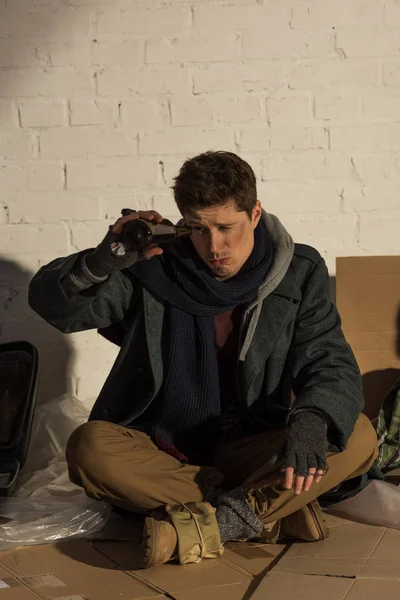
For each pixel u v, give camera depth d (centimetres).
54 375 407
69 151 400
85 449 284
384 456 348
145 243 263
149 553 263
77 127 399
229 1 391
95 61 396
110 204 402
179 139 398
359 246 401
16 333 405
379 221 400
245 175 279
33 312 405
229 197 274
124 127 398
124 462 284
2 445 355
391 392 354
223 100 396
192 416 299
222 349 307
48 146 400
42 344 405
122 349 302
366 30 391
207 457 311
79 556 283
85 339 407
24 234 403
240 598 247
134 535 300
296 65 394
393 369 385
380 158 397
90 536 299
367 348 388
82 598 248
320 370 295
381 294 389
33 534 295
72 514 305
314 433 270
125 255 268
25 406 356
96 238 403
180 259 297
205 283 292
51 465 358
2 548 289
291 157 398
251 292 297
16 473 339
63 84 397
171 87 396
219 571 267
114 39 394
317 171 399
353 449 288
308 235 402
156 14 393
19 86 397
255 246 301
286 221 401
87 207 402
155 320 298
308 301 306
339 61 394
